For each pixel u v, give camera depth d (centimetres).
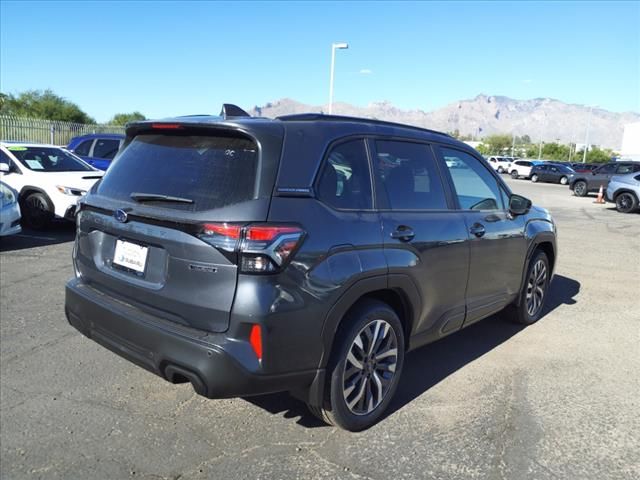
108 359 432
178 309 288
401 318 370
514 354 478
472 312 435
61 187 965
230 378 270
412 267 348
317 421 348
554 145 9394
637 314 615
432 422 352
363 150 342
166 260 294
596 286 745
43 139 2523
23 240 915
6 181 988
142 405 361
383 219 335
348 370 321
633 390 410
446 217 392
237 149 294
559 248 1058
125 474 288
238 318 269
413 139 388
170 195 297
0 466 292
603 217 1739
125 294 319
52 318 523
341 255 301
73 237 954
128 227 311
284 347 279
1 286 628
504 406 378
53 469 291
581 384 418
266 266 268
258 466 298
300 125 312
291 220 280
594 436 341
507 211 484
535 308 564
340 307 300
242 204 274
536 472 301
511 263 486
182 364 277
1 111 3900
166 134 334
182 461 301
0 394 370
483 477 295
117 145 1385
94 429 330
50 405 357
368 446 321
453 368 443
